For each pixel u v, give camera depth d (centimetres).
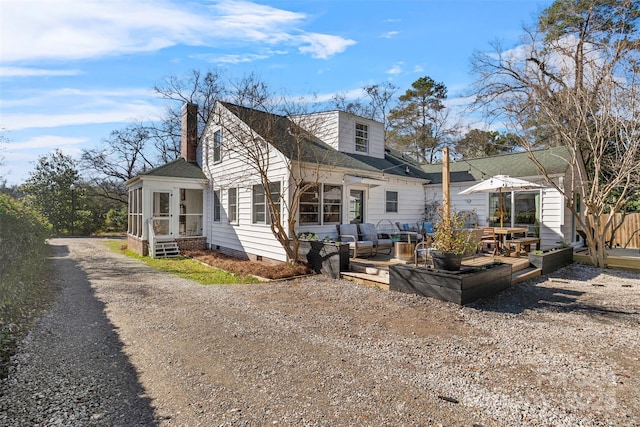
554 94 1062
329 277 879
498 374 359
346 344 442
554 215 1150
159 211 1437
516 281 770
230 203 1355
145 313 580
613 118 924
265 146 1077
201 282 857
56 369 364
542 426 269
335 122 1383
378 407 295
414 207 1495
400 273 704
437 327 505
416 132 3059
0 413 279
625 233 1344
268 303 646
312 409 292
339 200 1173
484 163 1503
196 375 355
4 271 525
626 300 650
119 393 317
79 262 1197
